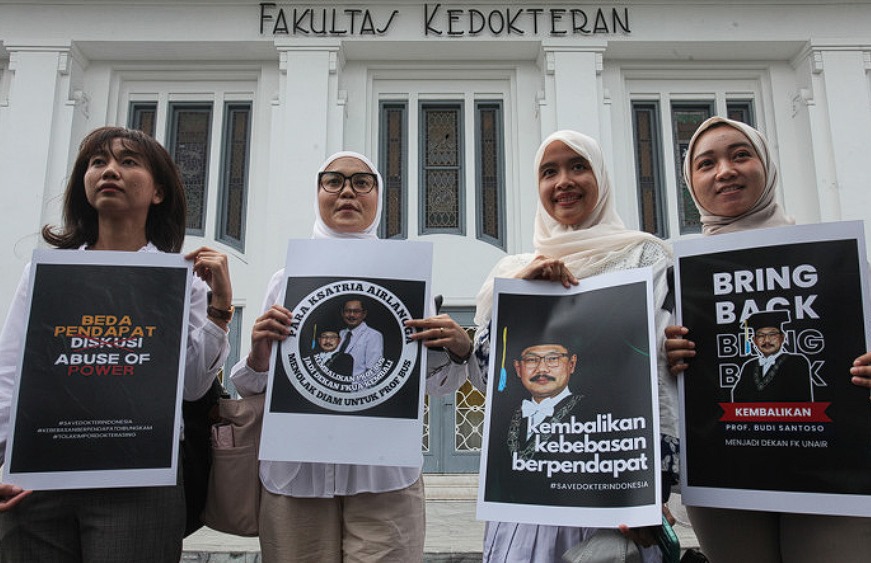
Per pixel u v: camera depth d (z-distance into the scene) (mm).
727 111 7816
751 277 1880
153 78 7844
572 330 1937
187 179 7684
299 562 2031
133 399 1869
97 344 1894
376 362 2055
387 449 1966
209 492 2125
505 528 1957
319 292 2123
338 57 7512
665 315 1990
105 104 7691
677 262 1979
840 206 7094
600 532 1753
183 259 2023
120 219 2086
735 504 1768
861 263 1785
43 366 1846
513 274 2264
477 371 2217
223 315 2055
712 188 2182
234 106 7844
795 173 7484
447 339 2084
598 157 2211
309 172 7168
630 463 1750
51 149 7281
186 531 2184
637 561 1691
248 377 2172
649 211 7605
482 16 7539
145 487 1840
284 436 1978
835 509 1678
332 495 2045
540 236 2320
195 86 7844
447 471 6773
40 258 1930
